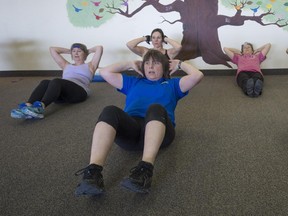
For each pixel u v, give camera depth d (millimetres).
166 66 1652
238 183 1333
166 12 3832
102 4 3912
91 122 2254
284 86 3234
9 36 4215
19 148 1797
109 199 1242
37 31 4145
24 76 4344
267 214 1118
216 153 1643
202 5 3738
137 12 3887
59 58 3018
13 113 2205
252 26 3750
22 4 4031
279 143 1748
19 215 1154
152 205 1196
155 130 1281
